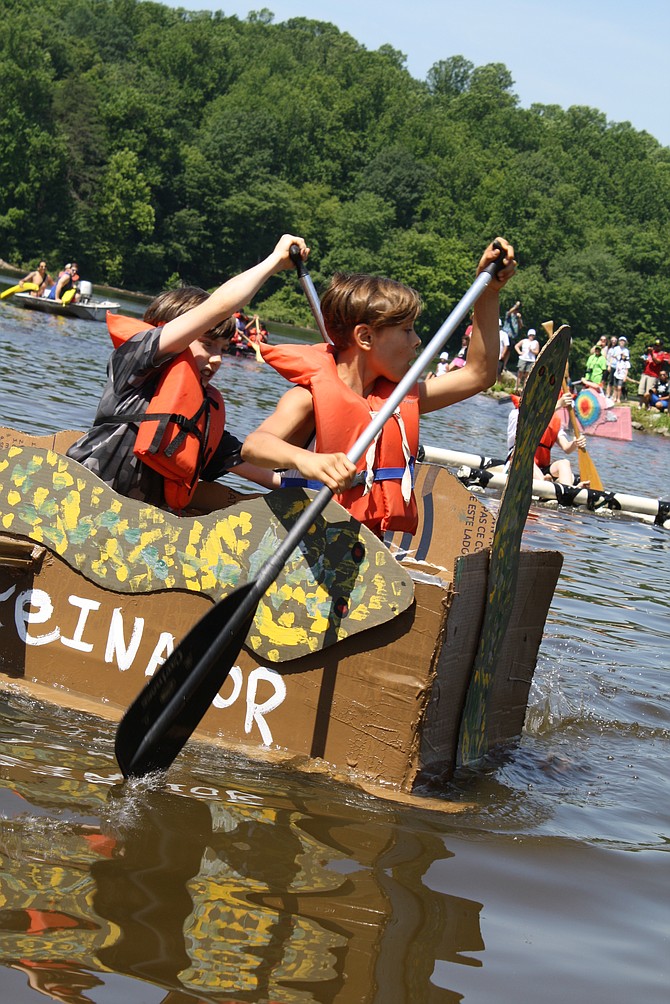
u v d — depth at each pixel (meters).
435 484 4.05
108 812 2.53
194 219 80.00
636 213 105.38
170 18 117.12
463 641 3.04
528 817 2.99
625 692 4.50
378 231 86.19
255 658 3.07
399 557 3.76
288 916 2.17
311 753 3.02
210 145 83.00
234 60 108.31
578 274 84.38
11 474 3.33
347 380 3.25
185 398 3.34
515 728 3.68
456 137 104.00
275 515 3.03
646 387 32.50
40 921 2.00
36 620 3.31
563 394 10.89
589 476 10.95
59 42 84.56
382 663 2.94
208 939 2.03
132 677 3.21
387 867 2.48
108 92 83.12
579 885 2.57
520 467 2.98
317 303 3.29
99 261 72.69
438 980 2.02
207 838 2.47
